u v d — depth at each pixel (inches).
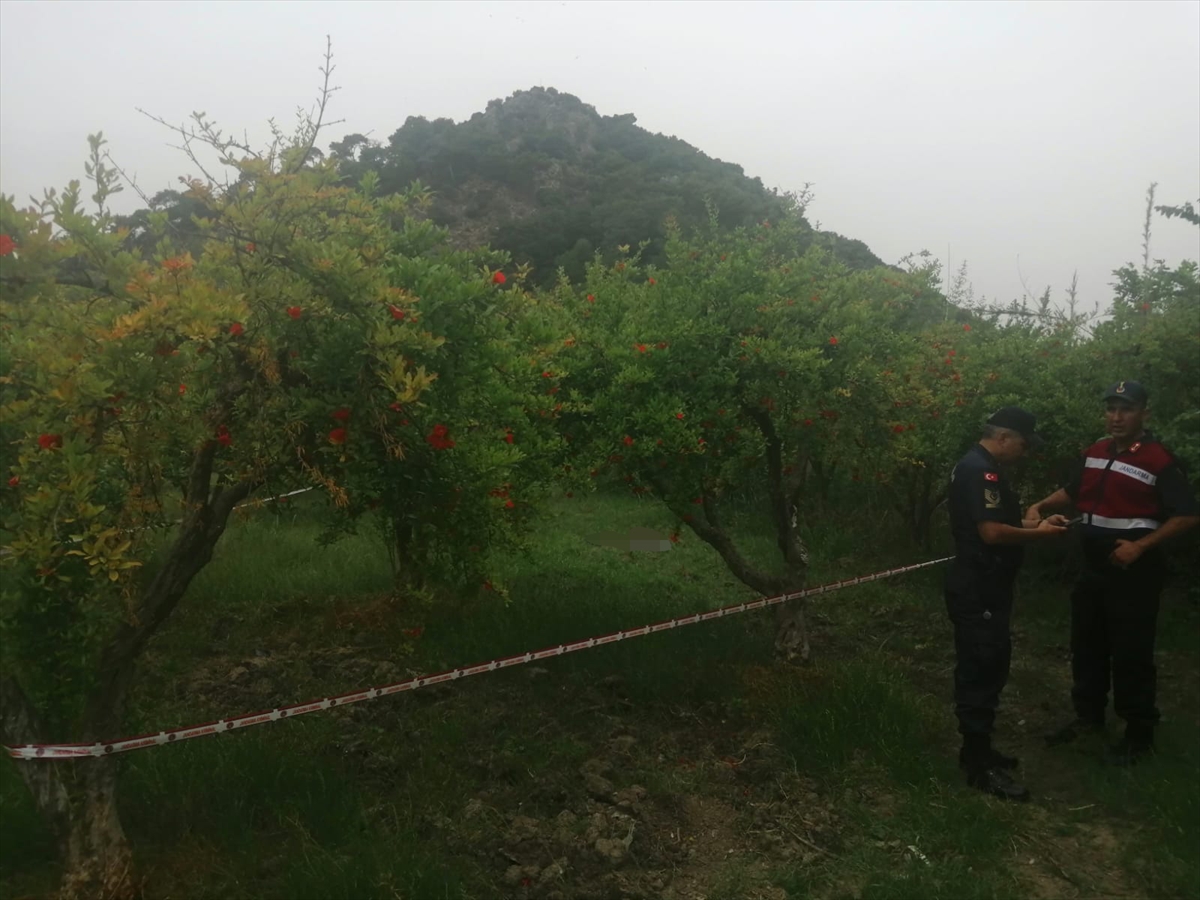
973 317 355.9
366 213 146.0
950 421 275.1
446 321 127.7
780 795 162.2
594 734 183.6
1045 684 223.3
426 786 156.9
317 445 125.6
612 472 213.8
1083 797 167.3
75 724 127.3
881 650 242.1
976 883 135.9
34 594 107.7
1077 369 265.0
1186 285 265.4
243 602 266.2
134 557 119.5
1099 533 182.9
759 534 380.8
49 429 107.1
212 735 163.8
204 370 122.2
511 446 186.2
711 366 205.3
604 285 249.3
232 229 123.0
